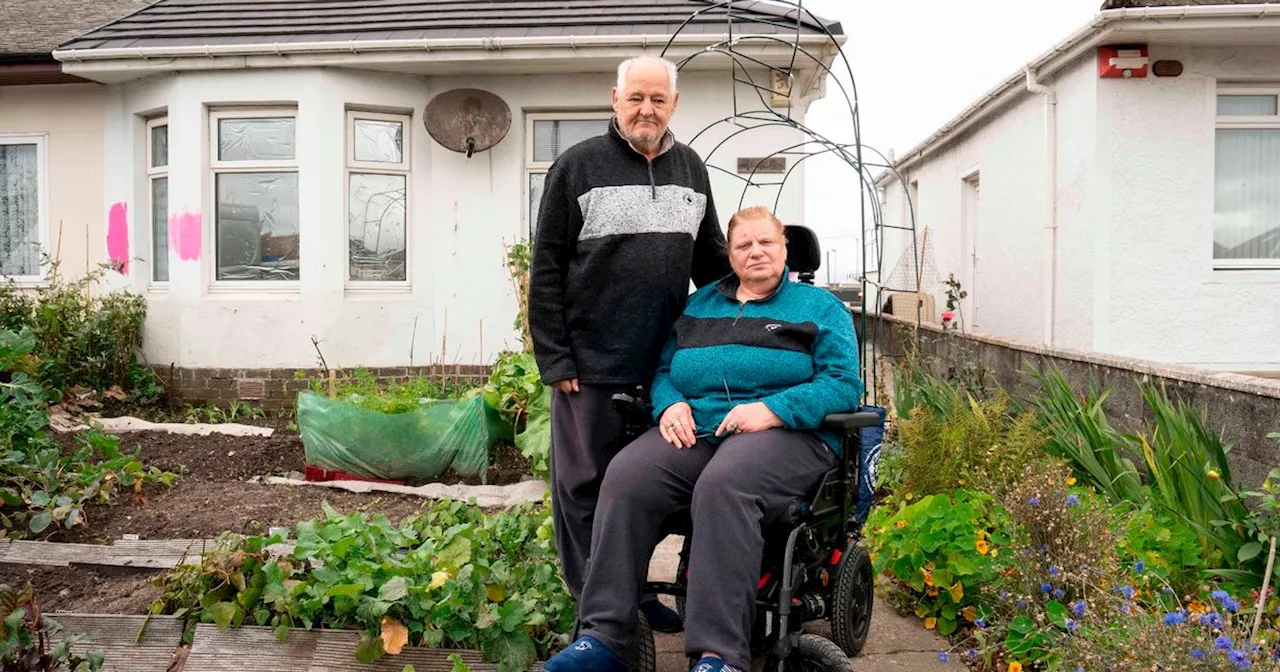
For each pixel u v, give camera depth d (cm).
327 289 785
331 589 314
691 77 788
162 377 816
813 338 298
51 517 428
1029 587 335
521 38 750
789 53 740
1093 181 773
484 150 798
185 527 446
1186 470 385
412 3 865
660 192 312
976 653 322
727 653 246
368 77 790
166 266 847
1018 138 973
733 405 295
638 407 299
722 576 254
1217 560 365
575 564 311
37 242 858
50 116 870
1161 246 768
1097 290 775
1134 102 761
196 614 334
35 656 293
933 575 358
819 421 285
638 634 279
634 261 306
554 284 309
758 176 789
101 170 867
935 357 864
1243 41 743
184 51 767
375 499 512
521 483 540
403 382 773
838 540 306
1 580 383
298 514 474
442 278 813
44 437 496
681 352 306
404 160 816
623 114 307
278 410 785
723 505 260
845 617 311
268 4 879
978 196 1143
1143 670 262
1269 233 782
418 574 332
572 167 309
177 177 798
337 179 785
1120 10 699
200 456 594
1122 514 388
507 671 311
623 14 803
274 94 782
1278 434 355
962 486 443
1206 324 770
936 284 1312
